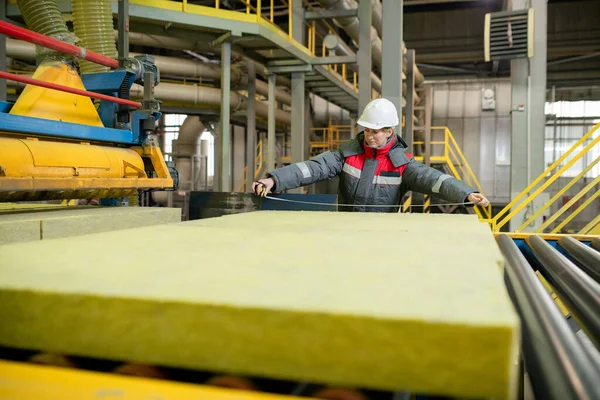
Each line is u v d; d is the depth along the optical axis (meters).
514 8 8.00
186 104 11.94
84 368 0.72
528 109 7.95
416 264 0.86
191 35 7.00
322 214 2.35
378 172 3.57
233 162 19.75
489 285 0.68
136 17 6.23
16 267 0.79
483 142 18.09
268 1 15.34
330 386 0.66
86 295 0.60
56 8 3.25
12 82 10.26
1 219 1.81
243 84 12.11
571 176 17.30
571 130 17.55
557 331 0.83
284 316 0.54
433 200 11.55
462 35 16.23
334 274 0.76
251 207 4.51
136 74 3.66
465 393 0.50
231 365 0.56
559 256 1.65
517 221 7.91
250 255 0.96
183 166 15.22
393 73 6.68
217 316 0.57
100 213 2.25
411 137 10.66
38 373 0.55
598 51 15.85
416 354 0.51
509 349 0.49
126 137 3.37
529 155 7.94
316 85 10.29
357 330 0.53
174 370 0.73
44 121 2.67
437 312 0.53
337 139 16.80
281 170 3.41
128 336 0.59
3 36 6.00
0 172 2.21
